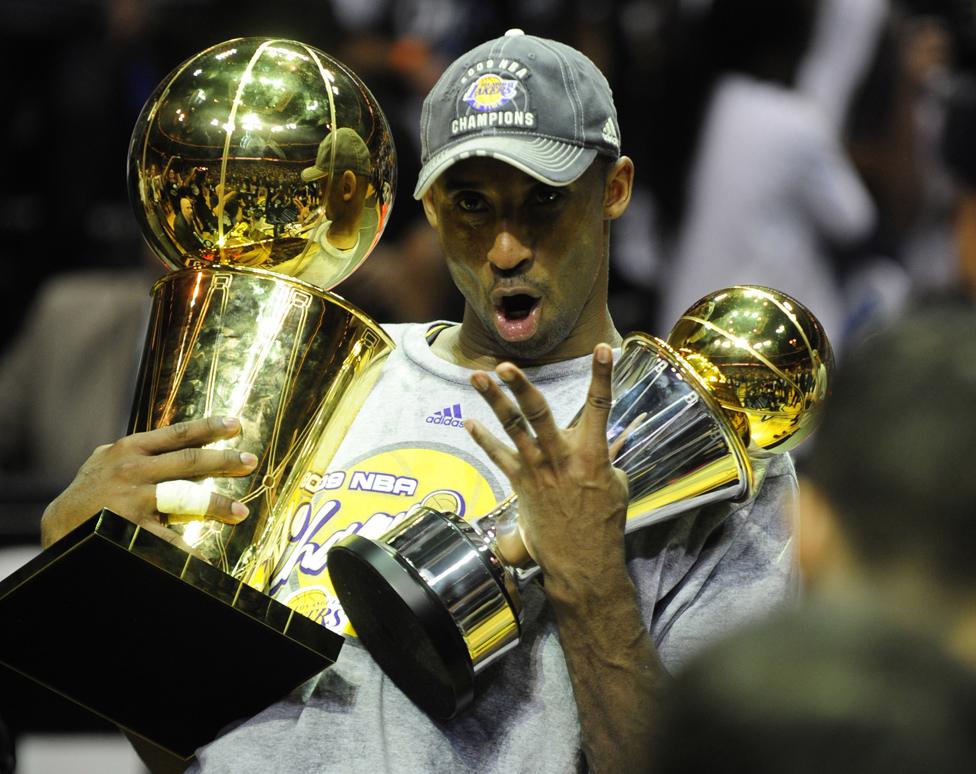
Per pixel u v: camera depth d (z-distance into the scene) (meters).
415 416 8.77
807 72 18.08
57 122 19.64
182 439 7.83
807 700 4.00
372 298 15.87
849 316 17.41
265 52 8.39
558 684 8.02
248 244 8.31
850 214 17.00
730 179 16.94
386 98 17.25
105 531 7.13
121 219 19.45
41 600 7.62
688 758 4.09
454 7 20.81
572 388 8.68
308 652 7.56
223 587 7.35
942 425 4.43
